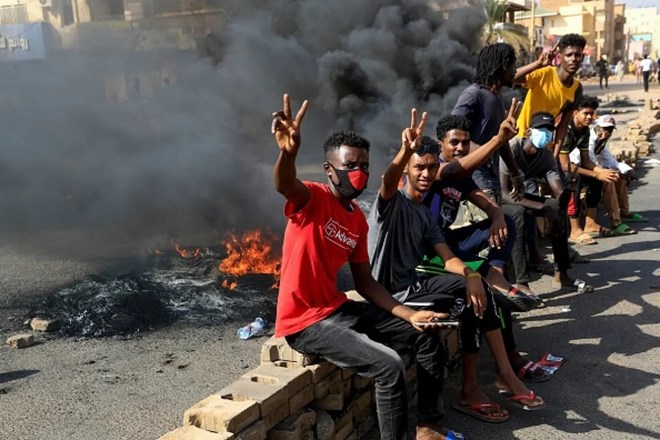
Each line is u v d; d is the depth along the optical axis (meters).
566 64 5.07
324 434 2.64
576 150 6.48
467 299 2.99
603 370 3.65
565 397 3.34
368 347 2.45
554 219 4.82
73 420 3.18
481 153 3.32
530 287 5.12
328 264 2.60
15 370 3.81
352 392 2.89
